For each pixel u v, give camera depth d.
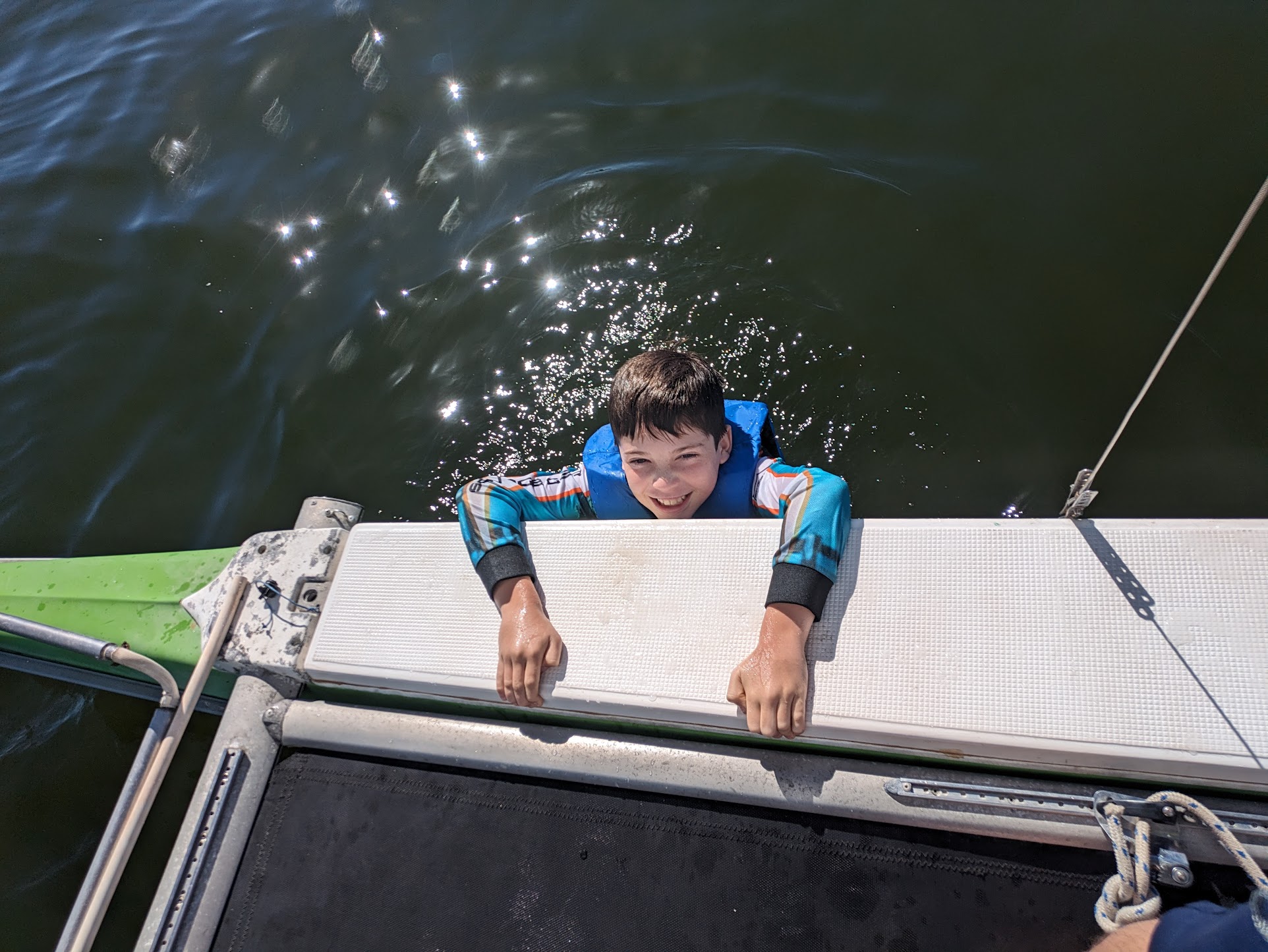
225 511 3.28
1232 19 3.62
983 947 1.47
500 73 4.45
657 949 1.58
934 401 3.18
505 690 1.75
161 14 5.39
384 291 3.79
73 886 2.46
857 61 4.04
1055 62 3.75
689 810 1.69
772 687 1.57
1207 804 1.47
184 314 3.85
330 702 2.04
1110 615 1.58
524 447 3.34
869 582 1.71
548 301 3.70
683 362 1.99
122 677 2.68
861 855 1.58
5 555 3.24
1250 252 3.05
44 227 4.28
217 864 1.84
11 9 5.80
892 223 3.55
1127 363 2.99
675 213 3.79
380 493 3.28
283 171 4.29
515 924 1.66
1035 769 1.55
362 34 4.81
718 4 4.41
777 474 2.00
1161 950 1.18
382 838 1.81
